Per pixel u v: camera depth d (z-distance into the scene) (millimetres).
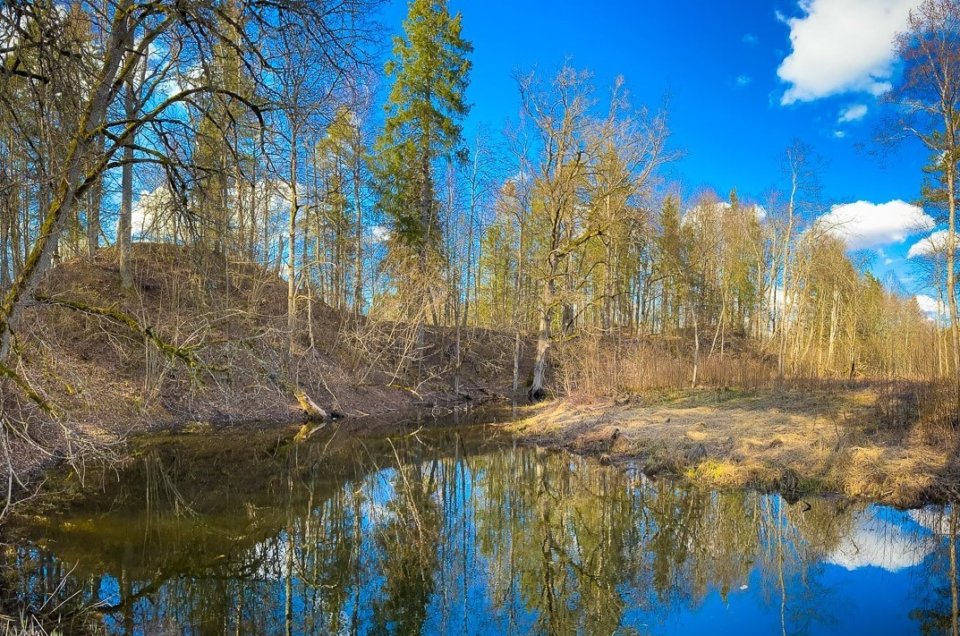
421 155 22719
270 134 7152
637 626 5598
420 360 24266
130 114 6297
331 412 18391
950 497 8469
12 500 8031
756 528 8008
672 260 29000
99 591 5797
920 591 6121
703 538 7773
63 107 5105
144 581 6102
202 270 10000
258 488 10047
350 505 9367
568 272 22719
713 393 17406
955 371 12898
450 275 27406
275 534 7809
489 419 19469
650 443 12297
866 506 8562
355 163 22297
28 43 4758
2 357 5695
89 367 13234
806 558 7039
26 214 7457
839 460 9625
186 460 11609
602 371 19656
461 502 9836
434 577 6781
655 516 8656
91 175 6004
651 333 37500
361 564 7086
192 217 6656
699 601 6086
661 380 19562
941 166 16000
